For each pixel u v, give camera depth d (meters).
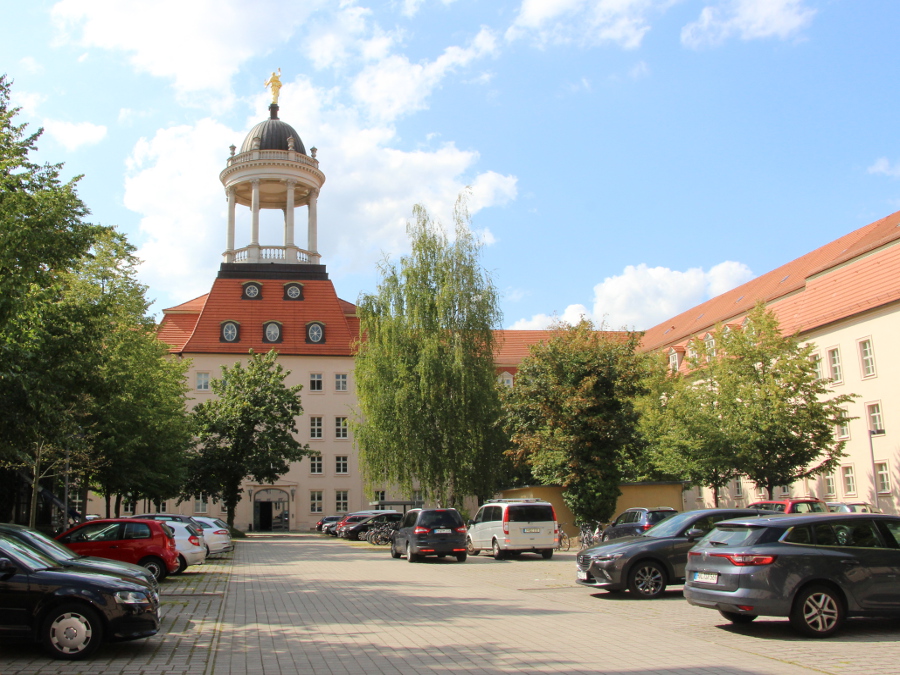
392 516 47.75
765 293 52.78
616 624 12.01
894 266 37.75
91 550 18.56
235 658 9.67
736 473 34.53
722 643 10.23
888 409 37.16
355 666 9.10
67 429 17.55
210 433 50.41
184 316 72.69
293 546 39.59
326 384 67.69
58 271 16.17
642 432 36.56
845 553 10.62
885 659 9.01
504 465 37.72
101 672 8.88
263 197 73.44
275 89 74.12
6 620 9.65
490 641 10.62
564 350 33.09
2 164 16.39
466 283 36.97
